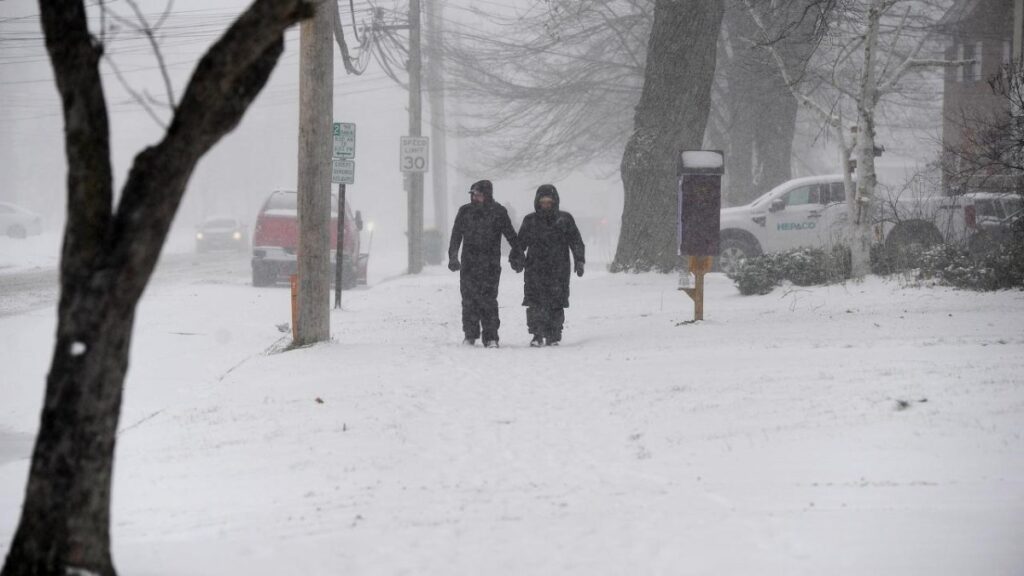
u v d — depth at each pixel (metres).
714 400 33.22
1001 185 65.00
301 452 29.39
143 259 15.38
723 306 61.03
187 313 74.50
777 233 87.06
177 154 15.45
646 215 84.06
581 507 22.69
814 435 28.19
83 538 15.30
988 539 19.30
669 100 83.44
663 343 46.50
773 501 22.44
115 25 16.62
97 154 15.48
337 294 73.25
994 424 28.16
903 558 18.31
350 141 72.81
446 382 39.38
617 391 35.84
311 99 52.06
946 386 32.94
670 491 23.73
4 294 90.19
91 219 15.40
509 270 112.25
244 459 29.00
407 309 71.69
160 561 19.12
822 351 41.38
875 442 27.02
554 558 19.03
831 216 86.25
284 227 100.38
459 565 18.77
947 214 73.19
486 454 28.33
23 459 33.69
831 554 18.62
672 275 81.56
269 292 93.69
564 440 29.66
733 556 18.69
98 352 15.24
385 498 24.08
